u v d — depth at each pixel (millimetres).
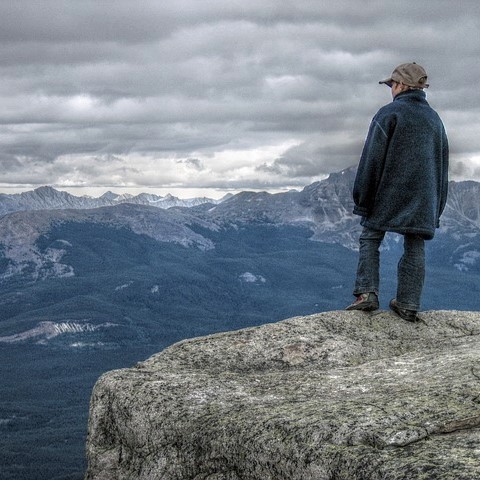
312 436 3217
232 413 3701
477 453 2883
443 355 4332
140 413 3971
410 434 3125
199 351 4734
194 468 3615
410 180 5129
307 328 4988
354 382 3992
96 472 4016
